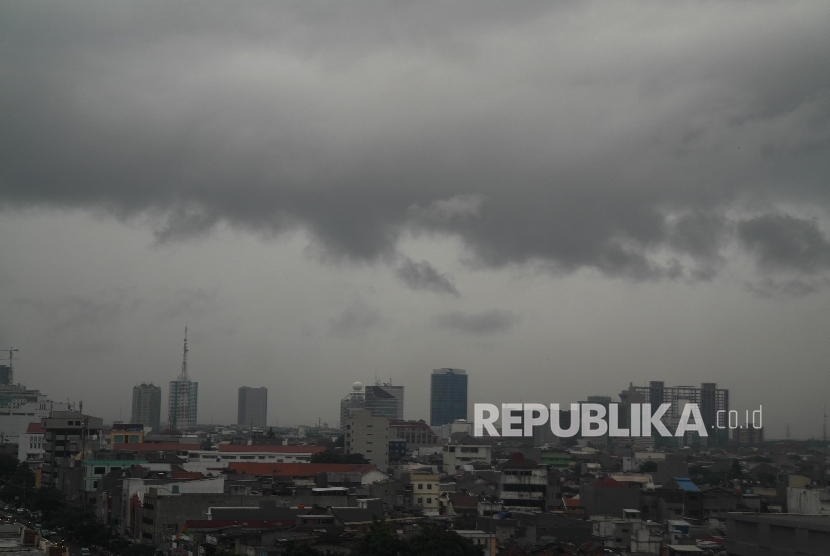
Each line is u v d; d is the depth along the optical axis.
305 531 181.62
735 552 113.06
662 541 193.75
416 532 186.12
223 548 179.25
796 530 105.75
